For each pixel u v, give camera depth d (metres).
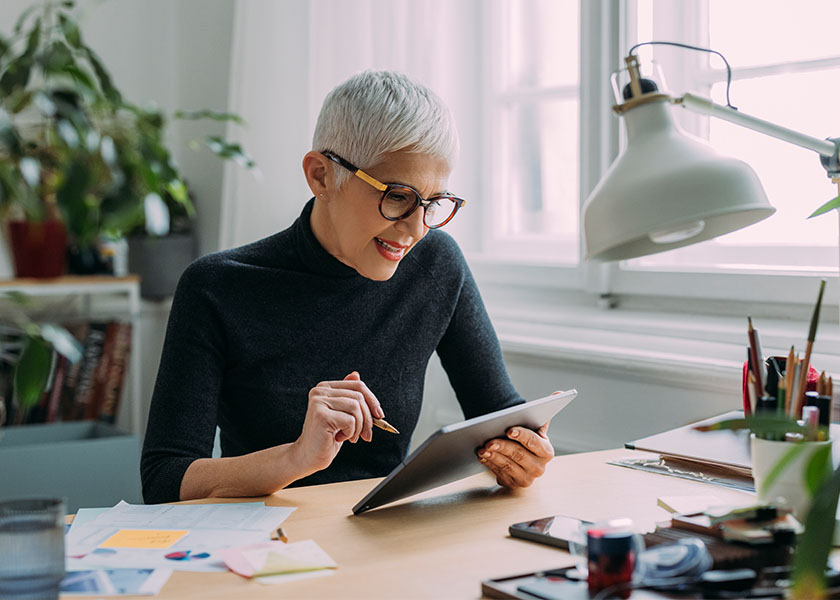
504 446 1.20
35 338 2.41
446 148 1.31
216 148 2.53
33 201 2.55
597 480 1.26
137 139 2.64
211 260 1.48
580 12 2.06
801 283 1.76
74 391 2.80
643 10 1.98
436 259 1.59
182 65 3.22
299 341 1.47
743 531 0.90
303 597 0.84
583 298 2.17
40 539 0.82
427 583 0.88
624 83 1.00
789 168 1.85
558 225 2.33
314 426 1.18
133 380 2.90
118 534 1.03
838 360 1.59
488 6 2.41
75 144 2.47
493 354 1.62
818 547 0.68
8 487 2.15
